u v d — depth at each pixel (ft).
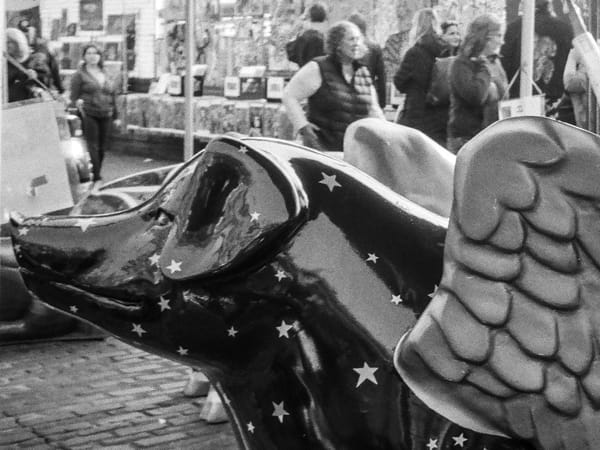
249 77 37.22
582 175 6.04
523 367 6.15
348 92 27.68
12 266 25.48
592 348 6.16
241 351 7.22
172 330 7.18
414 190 8.24
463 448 6.74
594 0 27.76
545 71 28.04
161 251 7.13
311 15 31.86
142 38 42.88
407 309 6.95
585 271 6.15
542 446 6.27
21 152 21.17
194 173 7.06
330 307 6.96
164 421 19.61
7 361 24.21
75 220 7.61
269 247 6.77
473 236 6.18
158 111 42.60
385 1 31.30
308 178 7.13
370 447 7.01
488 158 6.13
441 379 6.30
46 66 38.34
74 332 26.30
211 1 38.78
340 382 7.00
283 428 7.28
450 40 28.91
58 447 18.11
